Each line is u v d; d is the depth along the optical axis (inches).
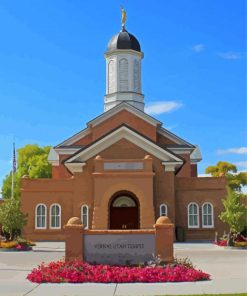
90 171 1695.4
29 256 1135.6
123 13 2138.3
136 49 2073.1
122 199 1749.5
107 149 1685.5
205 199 1750.7
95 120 1946.4
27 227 1743.4
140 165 1628.9
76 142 2005.4
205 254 1151.6
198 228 1733.5
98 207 1599.4
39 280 690.8
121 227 1727.4
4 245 1300.4
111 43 2080.5
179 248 1354.6
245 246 1344.7
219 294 563.5
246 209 1446.9
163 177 1688.0
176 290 609.6
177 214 1742.1
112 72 2066.9
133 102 2031.3
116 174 1617.9
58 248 1391.5
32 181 1770.4
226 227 1728.6
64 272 706.2
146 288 630.5
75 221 799.7
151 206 1594.5
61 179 1766.7
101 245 788.6
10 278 741.9
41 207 1760.6
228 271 807.7
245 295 553.0
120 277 690.2
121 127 1681.8
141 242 788.0
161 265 756.0
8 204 1438.2
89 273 712.4
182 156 1978.3
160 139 1996.8
